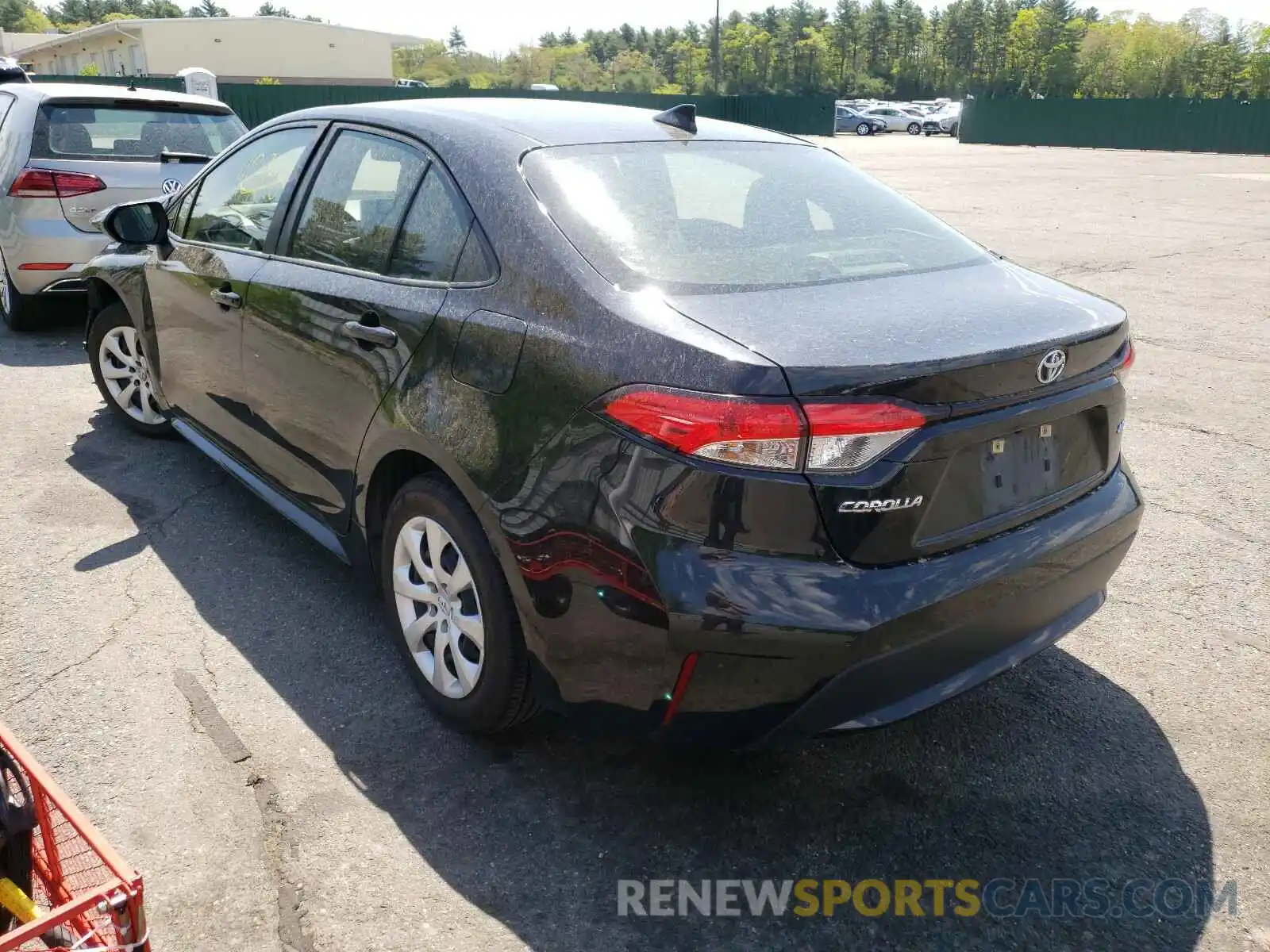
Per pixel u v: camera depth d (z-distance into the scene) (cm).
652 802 268
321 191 343
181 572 383
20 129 671
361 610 360
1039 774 282
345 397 306
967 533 237
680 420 215
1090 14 11431
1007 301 261
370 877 239
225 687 311
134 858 241
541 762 281
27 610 352
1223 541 430
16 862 178
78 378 623
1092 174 2461
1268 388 645
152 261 436
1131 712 312
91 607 355
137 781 267
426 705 305
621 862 248
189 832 250
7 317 725
